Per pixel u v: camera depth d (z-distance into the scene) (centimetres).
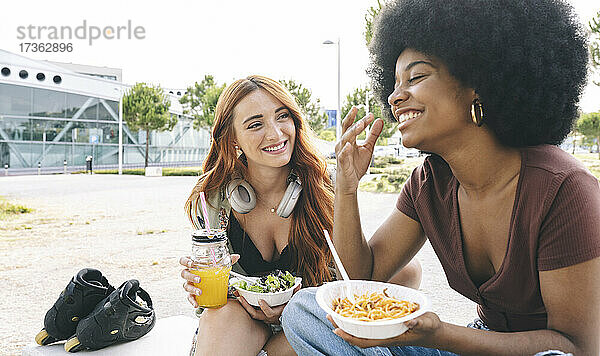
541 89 124
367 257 162
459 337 113
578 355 118
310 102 1770
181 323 253
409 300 121
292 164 209
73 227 727
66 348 217
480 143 128
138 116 2222
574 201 117
